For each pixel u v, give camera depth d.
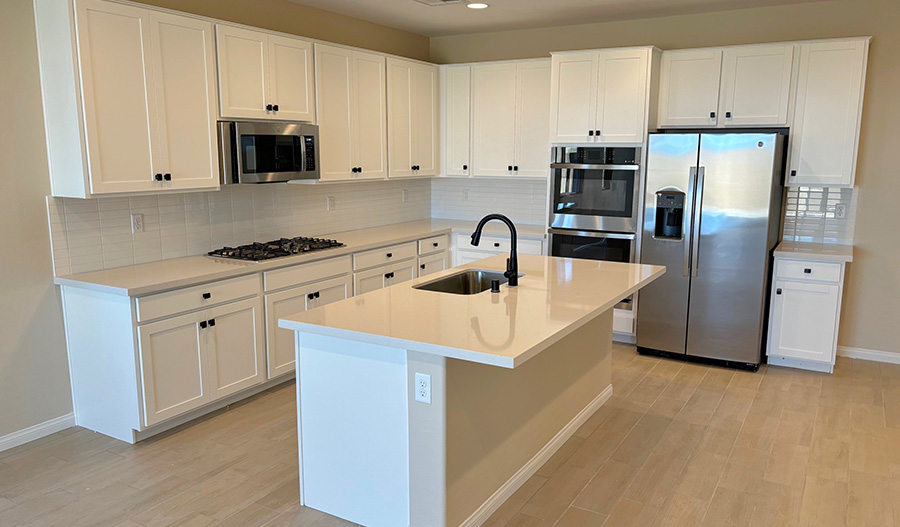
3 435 3.27
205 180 3.70
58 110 3.17
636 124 4.77
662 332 4.77
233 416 3.69
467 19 5.20
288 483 2.96
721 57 4.65
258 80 3.95
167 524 2.62
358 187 5.43
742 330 4.50
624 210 4.88
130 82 3.27
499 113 5.53
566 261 3.90
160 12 3.37
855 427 3.58
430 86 5.62
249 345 3.81
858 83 4.27
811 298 4.38
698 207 4.48
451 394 2.35
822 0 4.54
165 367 3.33
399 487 2.51
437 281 3.37
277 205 4.66
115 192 3.26
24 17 3.13
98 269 3.57
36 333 3.35
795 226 4.89
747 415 3.75
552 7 4.72
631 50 4.70
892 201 4.54
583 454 3.29
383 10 4.88
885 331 4.70
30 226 3.27
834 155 4.41
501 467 2.80
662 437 3.48
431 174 5.76
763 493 2.89
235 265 3.74
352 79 4.69
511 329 2.36
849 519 2.68
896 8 4.36
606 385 4.00
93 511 2.71
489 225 5.78
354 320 2.50
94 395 3.43
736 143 4.32
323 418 2.66
